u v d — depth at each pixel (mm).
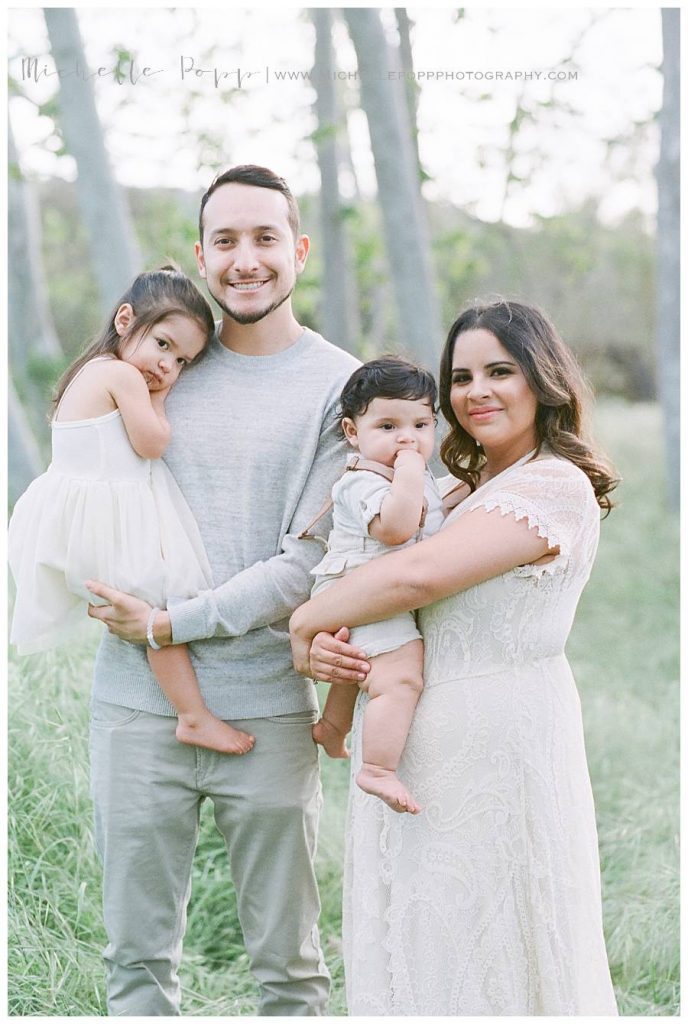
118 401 2432
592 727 4844
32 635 2480
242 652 2467
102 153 6125
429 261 5590
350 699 2508
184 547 2451
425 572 2152
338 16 7332
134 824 2479
